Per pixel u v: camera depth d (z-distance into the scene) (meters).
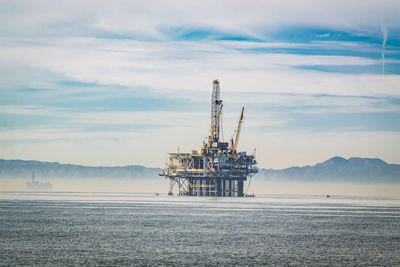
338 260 110.44
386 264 107.06
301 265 104.38
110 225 176.50
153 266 100.88
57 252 115.75
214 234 151.38
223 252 117.75
